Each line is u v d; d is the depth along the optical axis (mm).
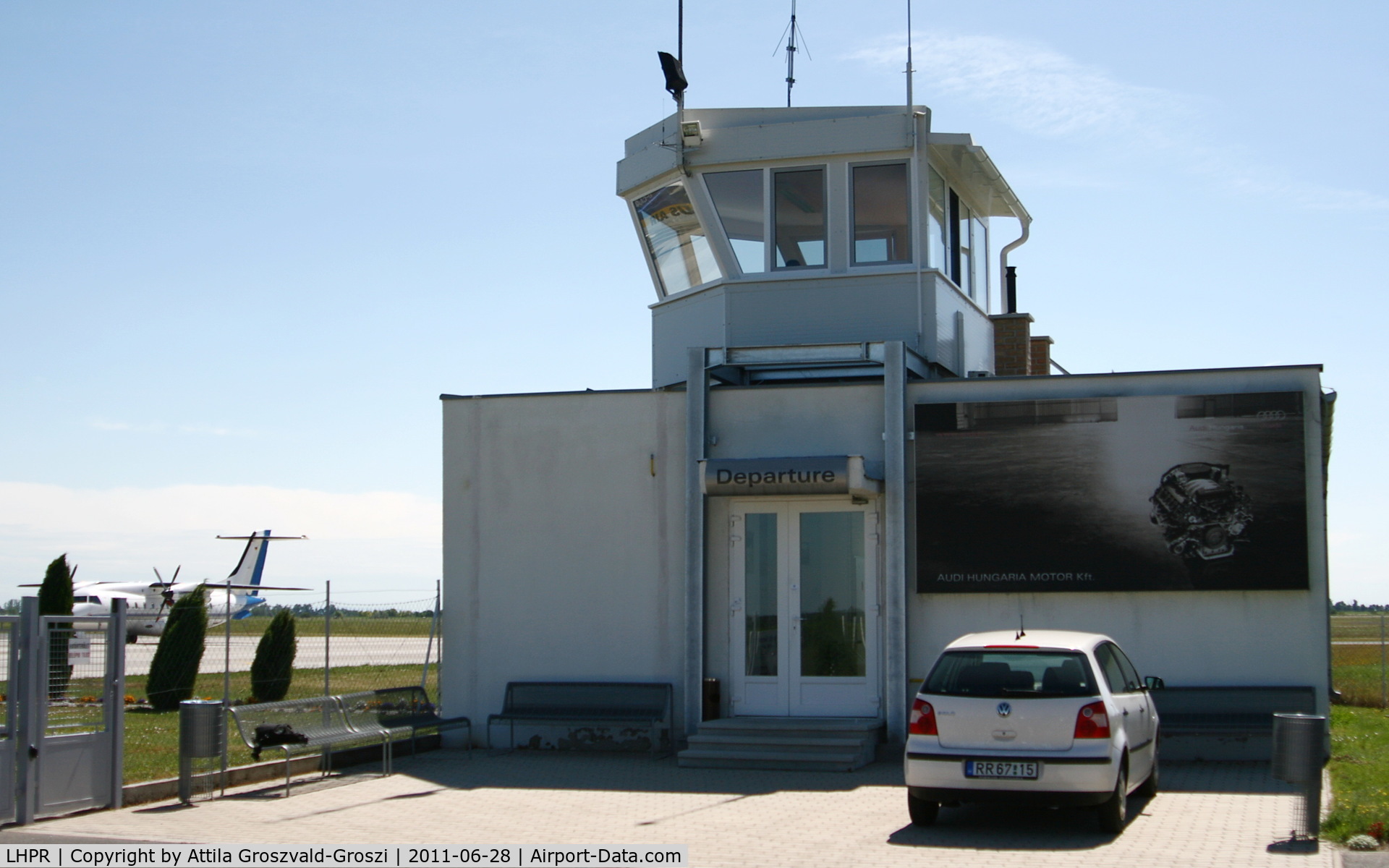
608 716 15180
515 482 16141
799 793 12023
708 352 15680
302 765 13469
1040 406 14594
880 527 15055
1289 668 13750
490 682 15867
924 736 9633
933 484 14789
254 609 49094
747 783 12680
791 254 17297
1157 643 14086
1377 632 51375
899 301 16828
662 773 13523
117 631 11211
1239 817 10258
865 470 14562
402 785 12711
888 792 12039
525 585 15938
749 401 15562
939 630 14656
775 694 15125
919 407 14938
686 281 18156
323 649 33000
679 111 17562
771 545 15383
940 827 9961
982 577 14516
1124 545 14195
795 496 15250
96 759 10953
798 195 17344
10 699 10203
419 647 33875
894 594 14633
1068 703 9367
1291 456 13930
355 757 14164
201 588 21641
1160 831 9648
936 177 17766
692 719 14898
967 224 19312
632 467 15836
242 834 9859
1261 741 13391
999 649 9820
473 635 15984
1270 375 14156
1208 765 13359
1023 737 9375
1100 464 14367
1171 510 14133
